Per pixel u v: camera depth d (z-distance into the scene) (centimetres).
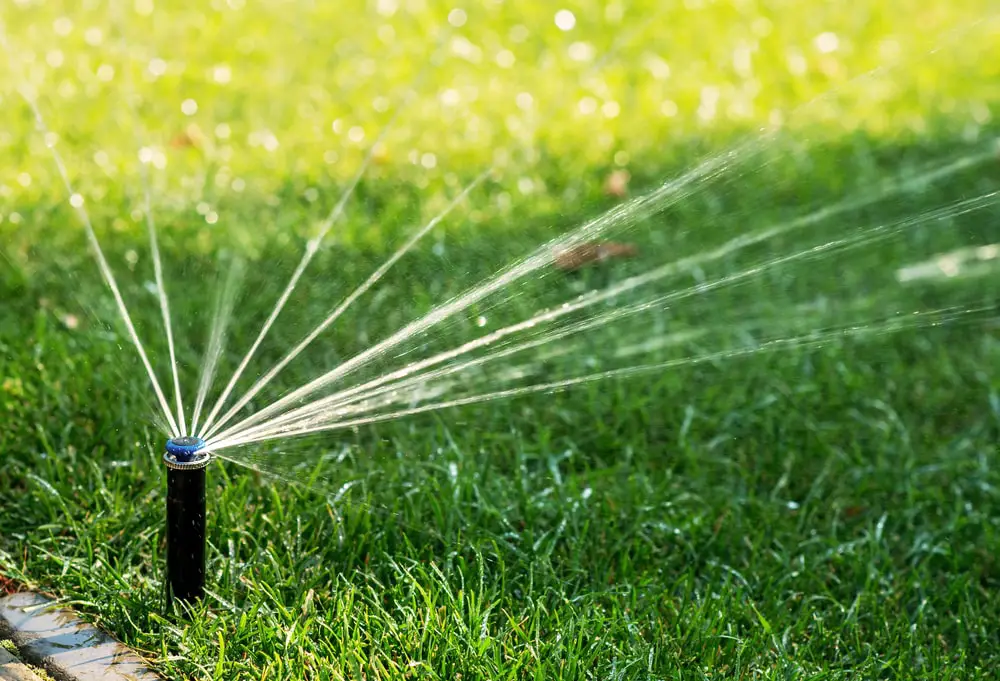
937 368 238
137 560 205
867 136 305
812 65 349
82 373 223
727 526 213
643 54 348
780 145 296
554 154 282
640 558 210
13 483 213
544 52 343
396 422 222
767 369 236
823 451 225
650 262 252
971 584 211
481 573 202
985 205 274
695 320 243
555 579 205
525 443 223
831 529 216
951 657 203
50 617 198
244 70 317
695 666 198
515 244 251
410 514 210
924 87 341
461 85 318
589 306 243
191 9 358
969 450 228
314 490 211
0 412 218
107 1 358
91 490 211
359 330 233
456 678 194
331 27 352
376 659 194
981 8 406
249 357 224
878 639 204
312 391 222
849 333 243
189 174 260
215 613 200
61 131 270
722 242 258
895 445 226
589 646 196
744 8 391
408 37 348
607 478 219
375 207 257
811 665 199
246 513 209
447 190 262
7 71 300
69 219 248
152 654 195
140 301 235
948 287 253
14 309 233
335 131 284
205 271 241
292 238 248
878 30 382
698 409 229
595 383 230
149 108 287
